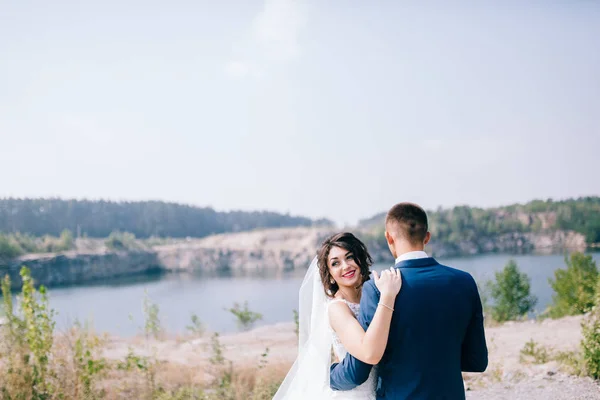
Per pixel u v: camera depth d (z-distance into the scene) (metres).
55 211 164.38
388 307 2.42
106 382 7.60
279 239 156.25
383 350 2.41
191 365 9.54
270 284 91.50
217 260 145.12
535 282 50.44
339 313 2.76
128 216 190.75
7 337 6.84
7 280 7.21
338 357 2.96
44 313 7.03
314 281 3.28
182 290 85.19
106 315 49.88
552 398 6.23
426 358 2.40
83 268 117.19
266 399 6.61
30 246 121.00
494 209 151.75
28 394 6.08
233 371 8.71
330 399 3.04
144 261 137.88
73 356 7.09
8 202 153.12
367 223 149.00
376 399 2.61
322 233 153.50
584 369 7.11
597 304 7.41
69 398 6.35
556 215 144.50
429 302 2.44
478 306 2.59
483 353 2.64
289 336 16.45
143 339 16.39
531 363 8.34
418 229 2.61
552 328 13.40
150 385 7.30
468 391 6.89
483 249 136.88
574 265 17.19
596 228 136.38
